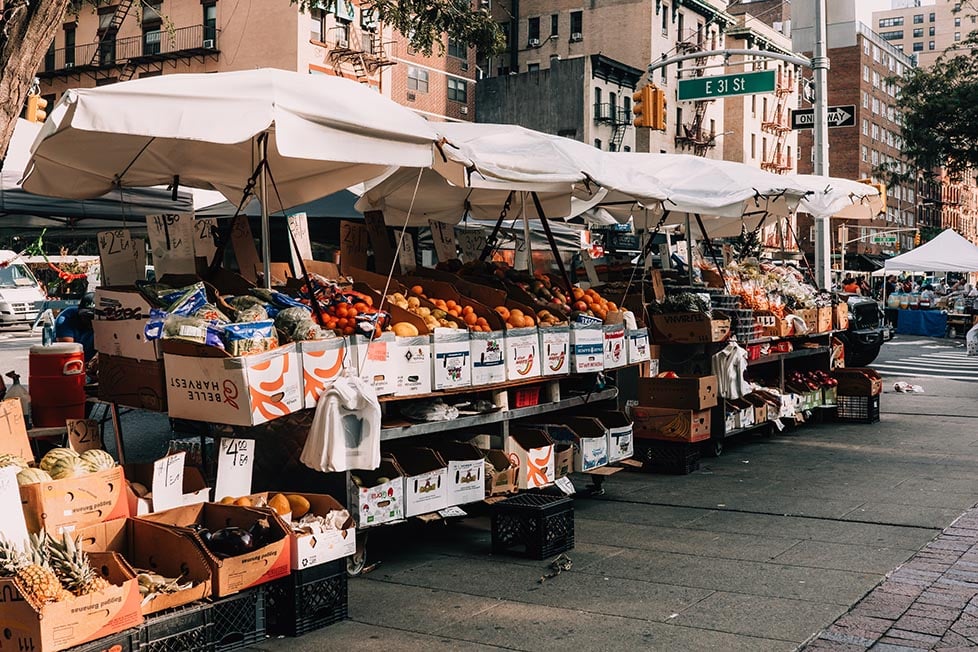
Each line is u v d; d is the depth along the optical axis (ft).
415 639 16.96
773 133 239.50
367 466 20.04
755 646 16.35
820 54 59.47
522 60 194.39
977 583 19.77
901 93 155.94
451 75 160.66
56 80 152.35
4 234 39.09
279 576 16.84
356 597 19.44
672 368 35.53
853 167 326.24
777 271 45.91
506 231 46.01
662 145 189.78
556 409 27.55
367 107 19.84
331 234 51.65
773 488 29.91
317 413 19.71
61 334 38.91
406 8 61.05
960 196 447.83
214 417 18.65
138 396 20.26
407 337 22.06
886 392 57.62
